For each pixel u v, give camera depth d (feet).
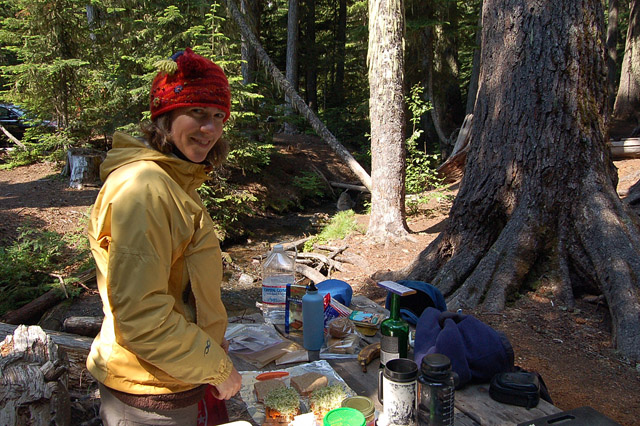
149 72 30.50
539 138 16.52
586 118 16.26
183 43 30.89
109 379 4.40
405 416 5.60
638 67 58.59
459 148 37.76
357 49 65.26
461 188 18.74
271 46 73.41
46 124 39.68
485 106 17.99
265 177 42.60
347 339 8.22
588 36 16.21
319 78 89.25
